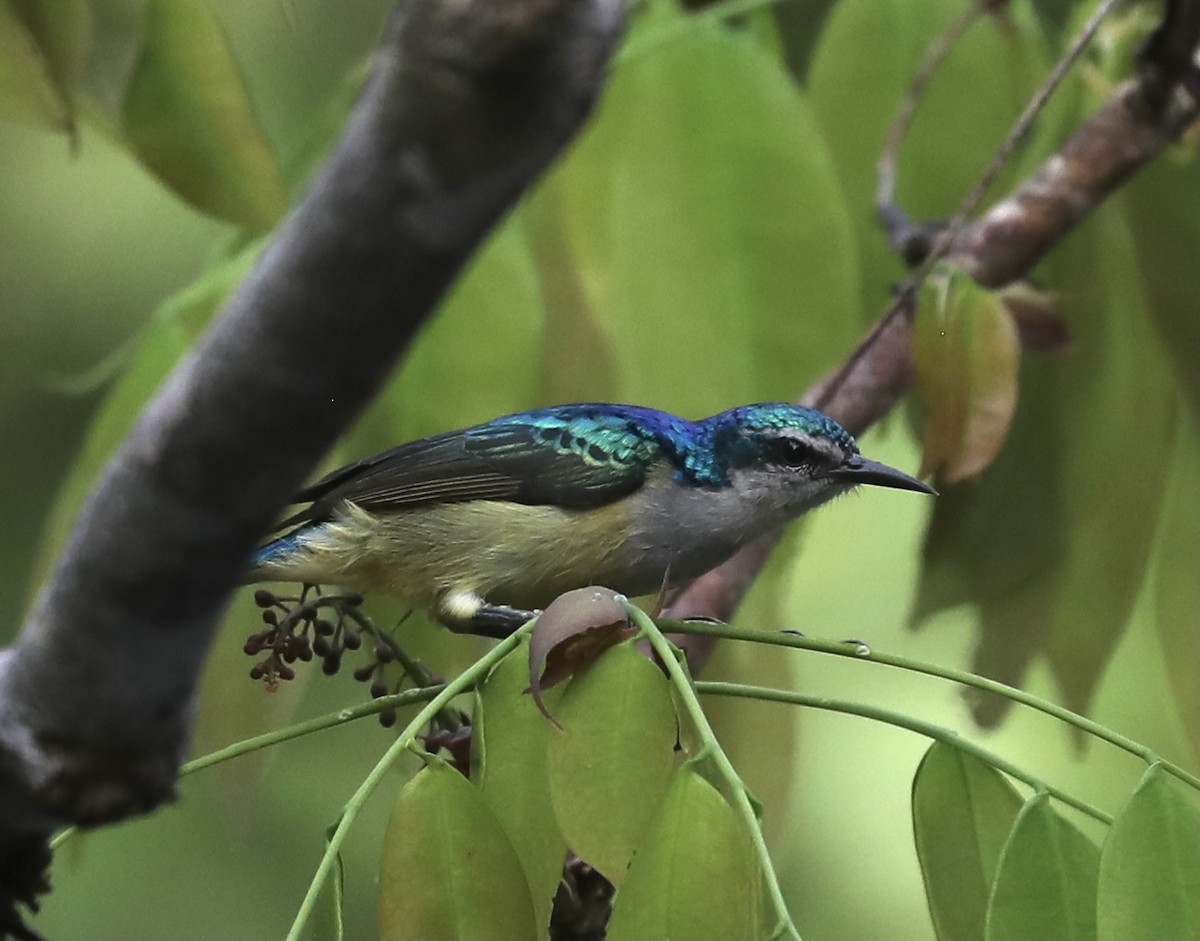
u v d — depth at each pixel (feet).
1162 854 10.41
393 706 10.49
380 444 10.80
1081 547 10.82
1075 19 10.91
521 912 10.41
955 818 10.46
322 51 10.82
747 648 10.78
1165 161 10.85
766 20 10.89
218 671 10.69
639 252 10.78
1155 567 10.85
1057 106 10.90
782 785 10.76
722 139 10.78
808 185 10.78
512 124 6.82
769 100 10.78
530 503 10.80
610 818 10.41
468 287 10.77
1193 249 10.85
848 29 10.88
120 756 9.68
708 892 10.37
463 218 7.06
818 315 10.78
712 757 10.40
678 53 10.79
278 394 7.69
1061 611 10.81
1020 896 10.42
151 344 10.68
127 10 10.57
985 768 10.46
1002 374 10.65
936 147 10.89
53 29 10.53
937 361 10.66
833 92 10.89
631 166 10.78
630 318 10.78
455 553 10.80
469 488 10.80
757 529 10.85
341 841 10.41
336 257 7.19
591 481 10.81
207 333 7.93
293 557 10.80
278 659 10.58
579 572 10.82
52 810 9.75
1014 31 10.89
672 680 10.43
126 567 8.64
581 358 10.82
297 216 7.29
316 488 10.80
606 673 10.42
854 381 10.88
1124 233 10.85
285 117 10.84
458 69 6.73
